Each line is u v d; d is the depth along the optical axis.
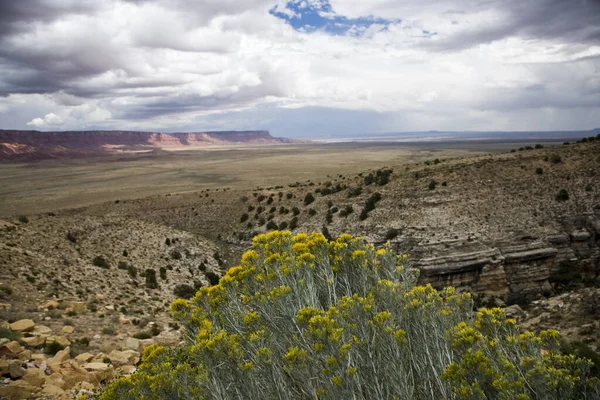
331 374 3.52
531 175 52.84
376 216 54.69
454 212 49.12
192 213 83.19
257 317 4.70
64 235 44.50
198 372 4.09
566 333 18.72
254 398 3.82
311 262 5.53
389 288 4.81
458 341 3.84
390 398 3.72
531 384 3.41
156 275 40.66
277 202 77.75
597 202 43.56
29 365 11.39
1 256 28.38
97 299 25.97
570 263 39.94
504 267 39.47
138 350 15.85
